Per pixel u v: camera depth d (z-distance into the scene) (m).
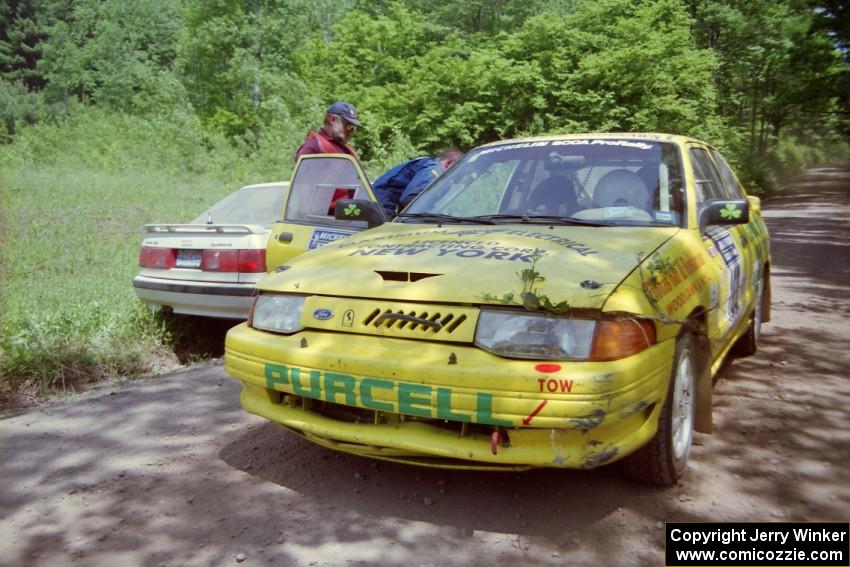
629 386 2.82
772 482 3.44
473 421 2.82
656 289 3.13
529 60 24.80
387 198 5.75
